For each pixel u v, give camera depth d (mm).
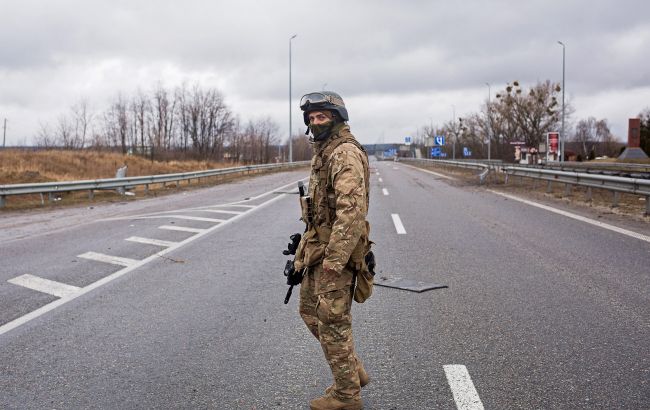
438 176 34250
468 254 8516
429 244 9469
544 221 12070
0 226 12812
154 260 8422
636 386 3762
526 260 7980
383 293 6316
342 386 3279
